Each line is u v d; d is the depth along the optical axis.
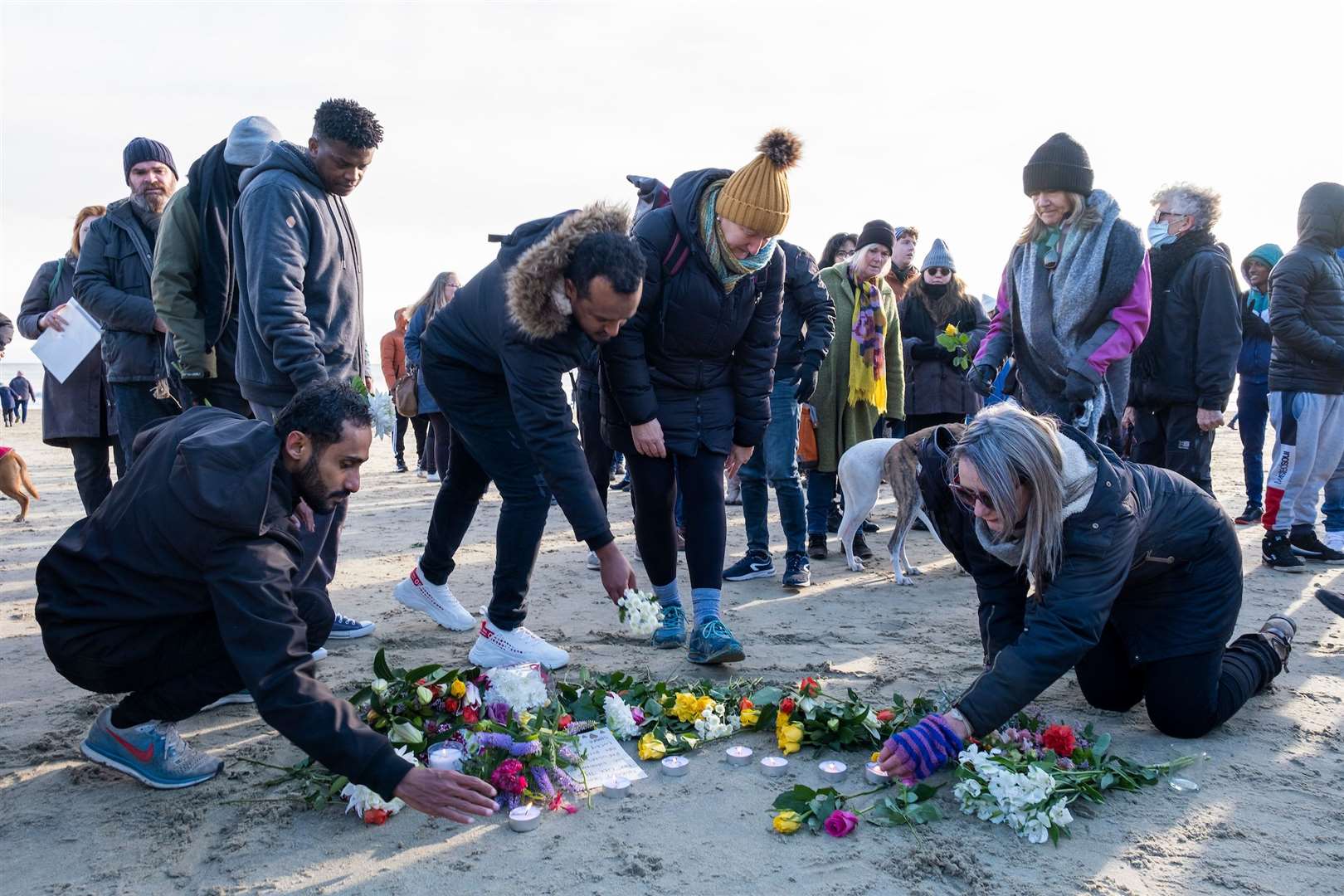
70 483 11.89
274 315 3.77
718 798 2.89
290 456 2.59
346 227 4.24
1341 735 3.34
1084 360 4.44
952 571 6.18
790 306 5.63
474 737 2.93
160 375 4.90
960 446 2.71
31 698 3.74
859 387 6.32
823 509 6.54
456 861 2.52
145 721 2.95
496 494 10.66
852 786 2.96
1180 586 3.17
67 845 2.61
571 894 2.36
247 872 2.47
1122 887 2.38
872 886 2.39
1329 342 5.80
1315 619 4.83
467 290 3.81
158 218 5.05
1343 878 2.42
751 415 4.27
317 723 2.41
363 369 4.42
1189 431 6.10
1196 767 3.07
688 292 3.84
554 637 4.61
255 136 4.20
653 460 4.09
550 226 3.65
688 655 4.20
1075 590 2.70
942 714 2.78
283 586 2.53
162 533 2.56
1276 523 6.02
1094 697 3.54
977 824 2.72
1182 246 6.00
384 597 5.46
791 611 5.15
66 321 5.06
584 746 3.12
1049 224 4.58
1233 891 2.36
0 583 5.87
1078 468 2.71
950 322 7.38
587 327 3.33
